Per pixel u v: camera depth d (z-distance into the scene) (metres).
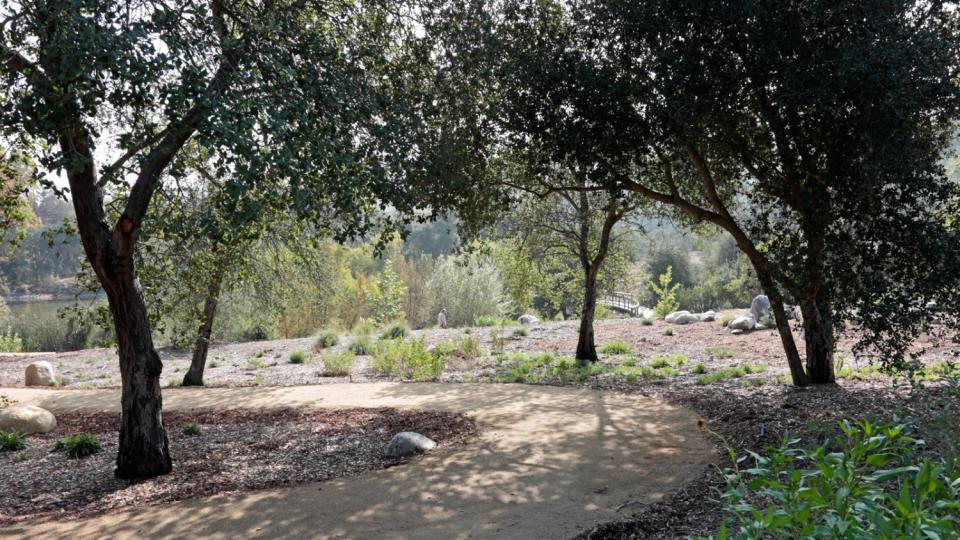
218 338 27.59
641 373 14.49
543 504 6.41
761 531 2.25
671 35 8.62
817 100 7.85
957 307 8.55
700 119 8.65
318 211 6.07
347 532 5.90
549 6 9.59
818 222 8.79
